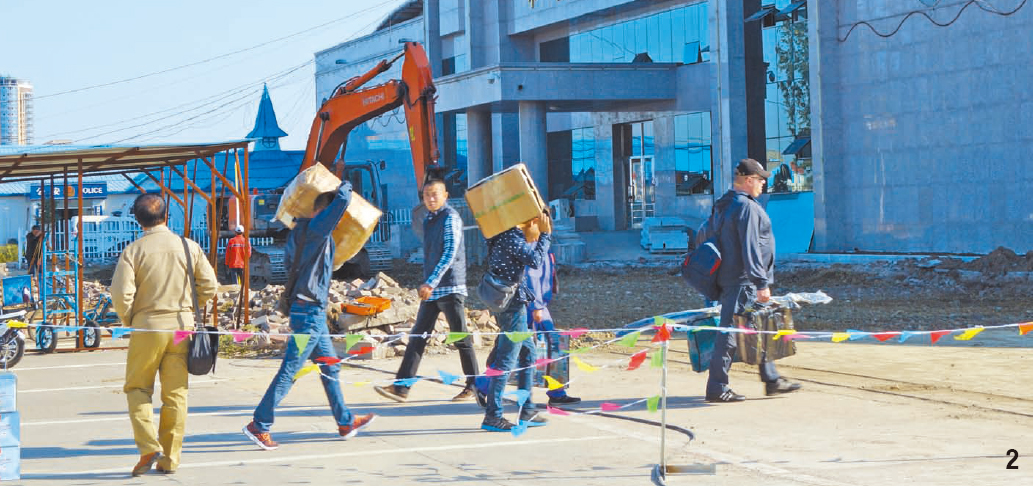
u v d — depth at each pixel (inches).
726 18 1352.1
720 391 358.9
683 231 1357.0
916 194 1145.4
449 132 1942.7
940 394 374.6
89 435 322.0
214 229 667.4
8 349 495.5
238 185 649.6
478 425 329.7
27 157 573.6
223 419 345.1
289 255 297.9
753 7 1380.4
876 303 800.3
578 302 867.4
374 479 258.4
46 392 414.6
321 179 299.1
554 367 363.6
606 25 1643.7
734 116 1357.0
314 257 293.4
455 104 1477.6
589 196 1731.1
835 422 324.5
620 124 1662.2
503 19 1787.6
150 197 270.2
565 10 1664.6
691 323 370.6
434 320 355.9
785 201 1343.5
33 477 266.1
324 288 294.7
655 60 1557.6
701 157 1489.9
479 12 1828.2
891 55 1163.3
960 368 438.0
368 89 946.1
